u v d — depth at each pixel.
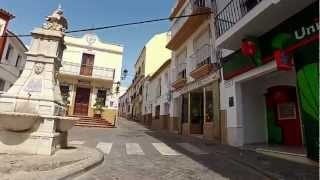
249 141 9.84
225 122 10.59
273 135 10.07
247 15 7.52
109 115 22.19
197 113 15.36
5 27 17.33
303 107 6.45
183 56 17.19
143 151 8.12
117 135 13.16
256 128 10.14
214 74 11.86
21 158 5.21
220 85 11.32
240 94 9.96
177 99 18.47
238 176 5.25
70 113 21.50
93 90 22.56
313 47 6.16
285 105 9.71
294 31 6.78
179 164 6.28
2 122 5.62
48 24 7.42
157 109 23.94
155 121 23.34
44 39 7.19
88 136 11.92
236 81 9.91
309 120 6.23
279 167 5.82
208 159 7.09
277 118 10.02
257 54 8.16
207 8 12.77
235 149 8.84
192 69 14.88
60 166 5.13
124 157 6.96
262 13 6.90
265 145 9.26
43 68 6.98
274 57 7.49
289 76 9.50
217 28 10.12
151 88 27.09
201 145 9.89
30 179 4.07
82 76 22.20
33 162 4.88
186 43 16.36
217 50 11.66
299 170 5.52
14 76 20.72
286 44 7.06
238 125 9.67
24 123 5.65
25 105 6.38
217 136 11.13
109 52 23.75
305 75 6.38
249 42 8.14
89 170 5.29
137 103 35.91
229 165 6.36
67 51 22.62
